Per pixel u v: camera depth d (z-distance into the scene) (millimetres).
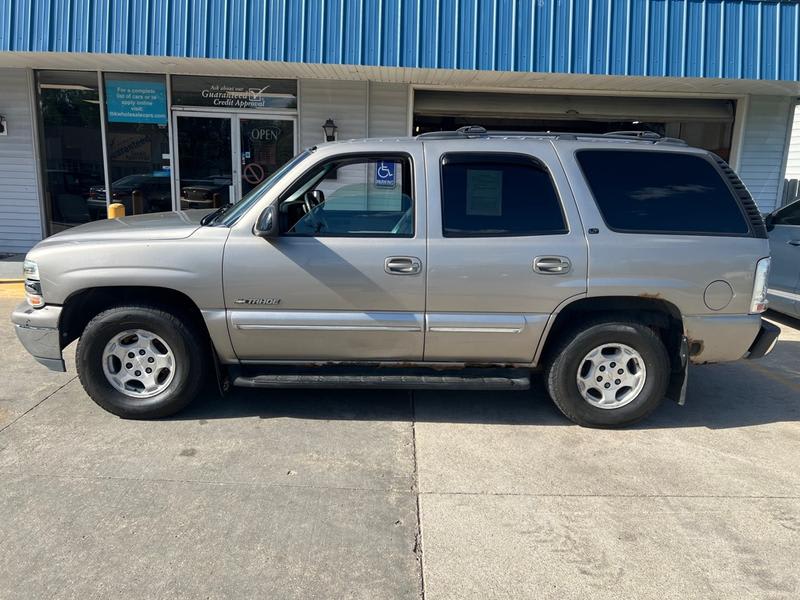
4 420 4320
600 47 8078
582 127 10773
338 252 4074
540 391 5117
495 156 4199
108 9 7879
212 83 9891
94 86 9797
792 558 2992
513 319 4156
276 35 7957
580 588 2760
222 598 2656
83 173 10109
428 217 4125
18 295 7863
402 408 4711
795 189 10664
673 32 8086
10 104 9742
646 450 4102
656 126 10734
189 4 7895
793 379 5578
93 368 4250
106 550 2945
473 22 7984
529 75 8438
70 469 3680
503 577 2824
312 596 2682
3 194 10039
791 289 7199
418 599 2678
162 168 10141
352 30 7953
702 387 5348
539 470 3799
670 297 4141
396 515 3289
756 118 10172
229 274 4082
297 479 3633
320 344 4234
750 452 4105
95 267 4086
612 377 4359
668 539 3123
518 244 4094
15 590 2670
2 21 7895
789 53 8188
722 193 4270
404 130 10133
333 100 9984
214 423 4355
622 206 4195
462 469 3793
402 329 4168
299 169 4184
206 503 3357
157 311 4195
